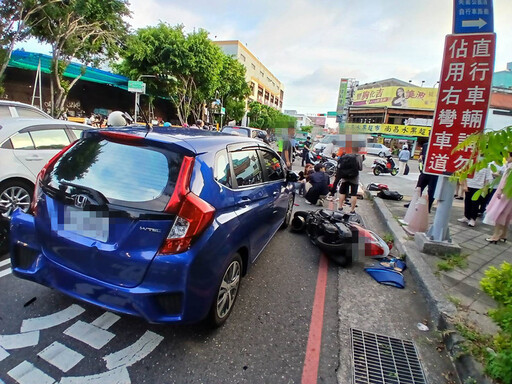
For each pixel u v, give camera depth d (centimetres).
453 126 430
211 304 243
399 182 1360
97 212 221
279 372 232
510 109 2517
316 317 306
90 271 224
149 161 232
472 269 414
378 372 242
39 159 466
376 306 336
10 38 1170
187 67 2127
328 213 497
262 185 353
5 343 234
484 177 616
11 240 251
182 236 213
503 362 212
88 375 213
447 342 273
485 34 402
